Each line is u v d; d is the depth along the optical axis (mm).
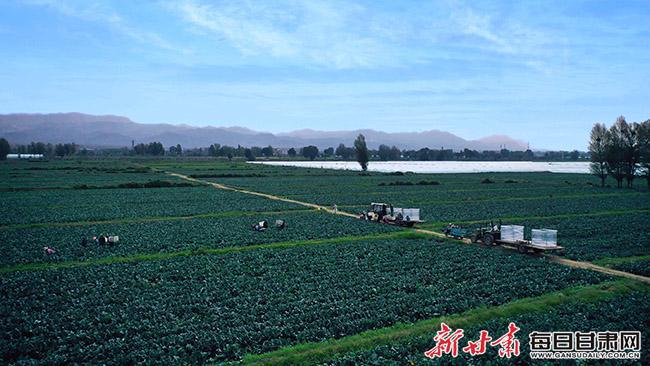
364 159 191000
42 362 21438
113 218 68375
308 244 49938
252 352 23094
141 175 157750
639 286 33844
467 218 69375
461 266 39312
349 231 57438
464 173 198000
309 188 119625
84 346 23609
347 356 22062
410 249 46312
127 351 22938
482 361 21734
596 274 36531
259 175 161750
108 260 41875
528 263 40375
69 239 51688
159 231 57406
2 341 23844
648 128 122000
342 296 31047
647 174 123188
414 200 94000
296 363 22047
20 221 64562
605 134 129250
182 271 37594
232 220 67312
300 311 28141
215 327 25719
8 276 36125
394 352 22578
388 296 31188
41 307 29109
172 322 26484
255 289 32812
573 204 86375
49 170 176375
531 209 79375
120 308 28875
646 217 69312
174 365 21359
